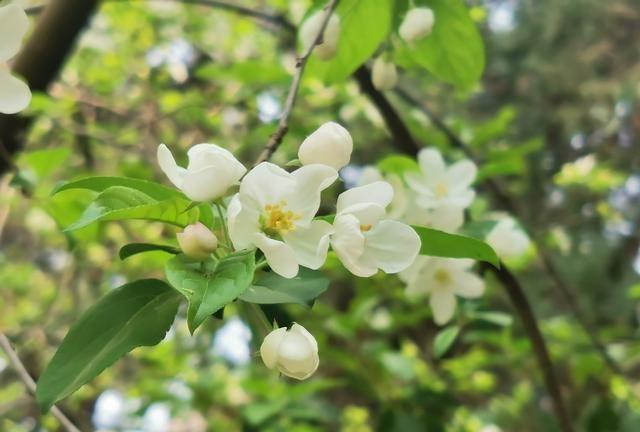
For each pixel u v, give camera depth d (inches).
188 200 18.4
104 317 18.5
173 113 46.2
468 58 26.0
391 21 25.2
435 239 20.0
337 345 46.2
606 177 58.5
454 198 26.3
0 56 18.6
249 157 47.3
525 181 75.5
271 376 46.1
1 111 18.6
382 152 54.9
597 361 39.3
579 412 42.1
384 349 40.3
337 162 19.2
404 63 26.7
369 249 19.2
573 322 53.9
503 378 62.6
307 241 18.7
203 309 17.1
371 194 19.2
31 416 45.6
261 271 19.3
